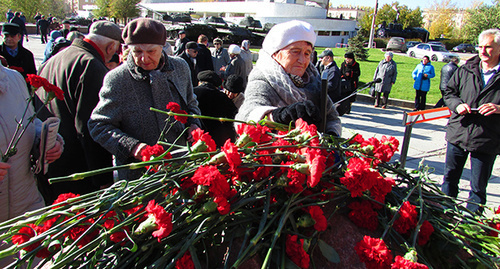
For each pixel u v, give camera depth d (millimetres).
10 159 1948
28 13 46406
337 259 1245
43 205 2244
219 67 9211
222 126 3297
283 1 38781
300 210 1335
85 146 2639
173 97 2340
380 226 1438
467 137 3422
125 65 2250
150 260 1165
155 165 1401
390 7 57188
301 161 1266
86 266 1074
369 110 9961
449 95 3566
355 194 1304
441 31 63438
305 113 1660
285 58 2098
